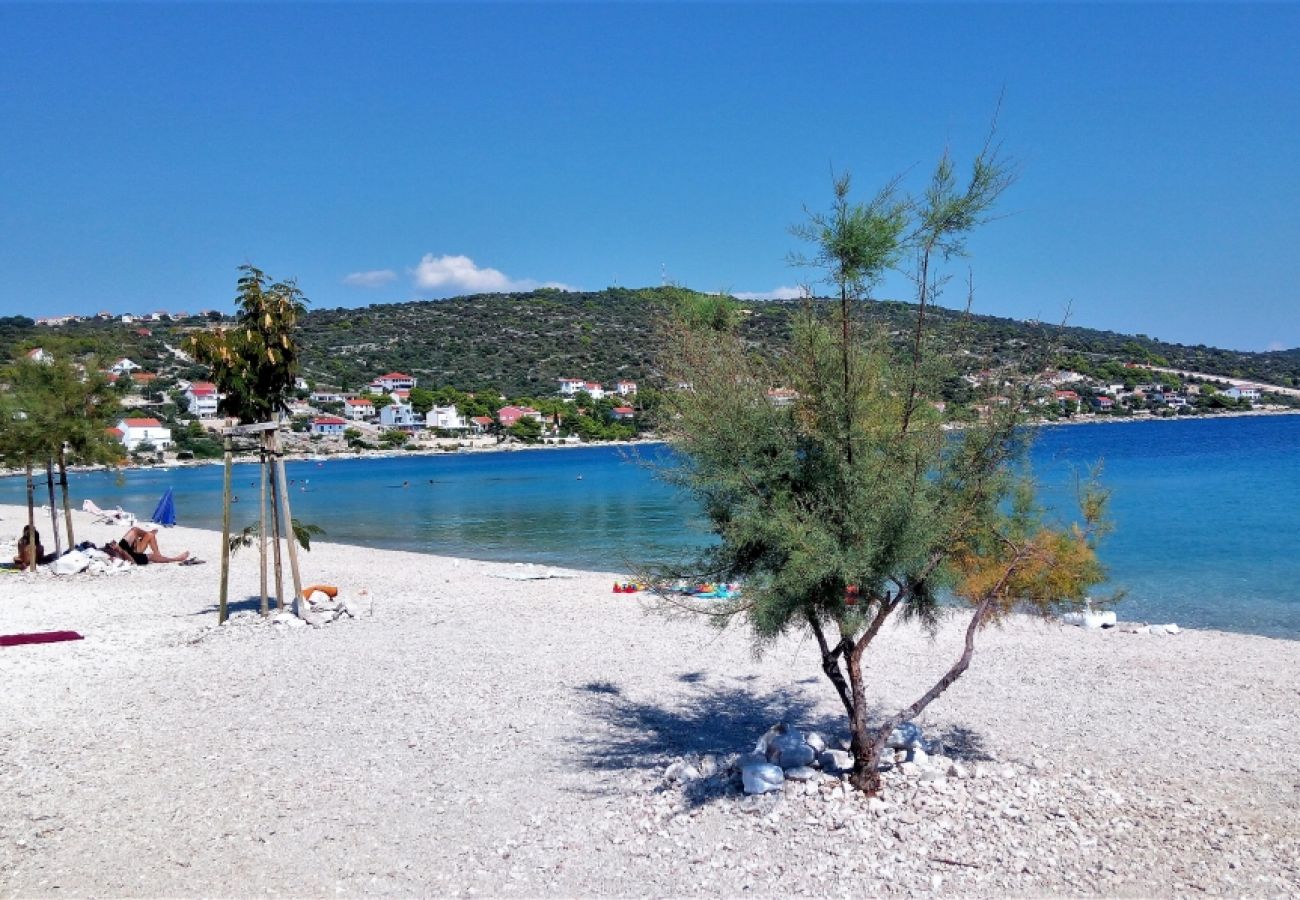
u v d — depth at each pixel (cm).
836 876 560
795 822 636
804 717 945
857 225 639
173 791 732
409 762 805
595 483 6706
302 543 1518
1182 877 554
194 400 13075
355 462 12006
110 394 2178
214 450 12106
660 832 638
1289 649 1265
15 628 1401
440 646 1287
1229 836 614
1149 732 883
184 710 963
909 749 771
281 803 707
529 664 1182
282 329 1423
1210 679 1100
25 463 2116
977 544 739
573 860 602
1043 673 1130
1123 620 1603
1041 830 617
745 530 670
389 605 1647
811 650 1263
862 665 1176
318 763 801
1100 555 2311
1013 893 535
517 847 624
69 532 2255
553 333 18712
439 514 4409
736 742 858
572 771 780
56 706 977
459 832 652
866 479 652
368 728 905
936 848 592
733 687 1072
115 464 2197
